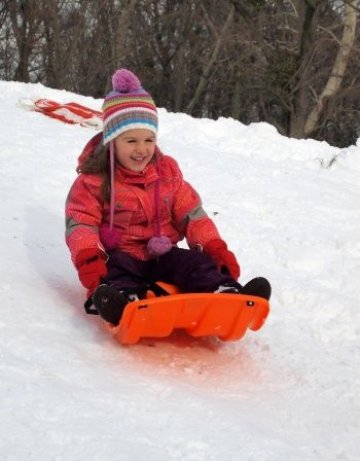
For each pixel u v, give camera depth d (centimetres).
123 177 327
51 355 273
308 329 366
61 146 635
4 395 231
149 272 329
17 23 2455
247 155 739
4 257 370
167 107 2683
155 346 310
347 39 1950
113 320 286
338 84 1975
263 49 1936
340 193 641
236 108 2469
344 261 471
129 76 326
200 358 309
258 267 443
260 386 294
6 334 283
